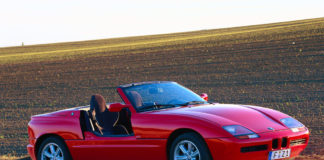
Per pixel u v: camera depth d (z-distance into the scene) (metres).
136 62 72.06
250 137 8.17
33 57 111.62
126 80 51.84
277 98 29.67
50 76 65.38
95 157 10.34
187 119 8.65
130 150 9.57
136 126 9.41
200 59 65.94
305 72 42.97
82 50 123.00
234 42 88.12
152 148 9.14
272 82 38.75
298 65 48.53
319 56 53.84
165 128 8.88
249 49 71.50
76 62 83.56
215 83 41.84
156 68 61.19
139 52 91.12
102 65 73.12
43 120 11.35
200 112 9.05
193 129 8.43
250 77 43.66
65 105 36.31
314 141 14.27
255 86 37.31
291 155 8.81
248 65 53.38
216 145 8.17
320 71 42.53
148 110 9.70
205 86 40.38
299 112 22.80
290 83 37.12
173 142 8.84
